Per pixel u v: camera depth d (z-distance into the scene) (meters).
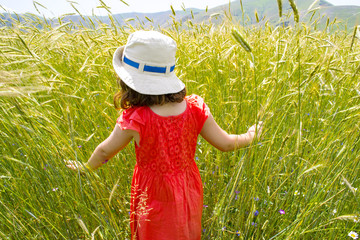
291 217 1.89
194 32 3.79
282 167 2.16
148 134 1.60
